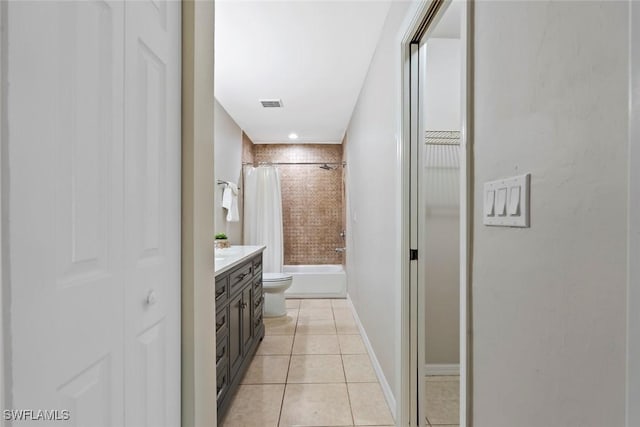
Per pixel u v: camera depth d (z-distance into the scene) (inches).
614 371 19.8
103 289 29.3
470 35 38.6
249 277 104.1
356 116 145.9
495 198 32.9
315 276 192.5
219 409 72.0
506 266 31.2
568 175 23.5
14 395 20.8
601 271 20.7
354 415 77.4
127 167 32.9
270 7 80.8
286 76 119.0
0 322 20.0
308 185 219.5
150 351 37.5
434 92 97.8
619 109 19.4
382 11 82.6
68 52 25.3
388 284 82.8
